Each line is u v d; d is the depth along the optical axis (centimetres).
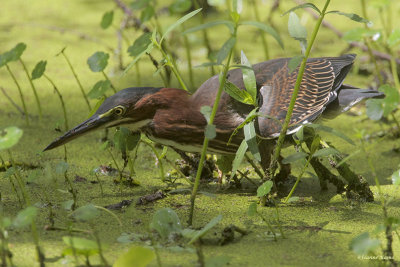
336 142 966
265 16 1446
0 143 544
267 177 722
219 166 772
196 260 590
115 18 1457
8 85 1159
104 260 548
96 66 812
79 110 1067
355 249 530
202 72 1219
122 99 739
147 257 546
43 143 938
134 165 880
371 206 743
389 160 897
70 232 618
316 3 1505
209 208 736
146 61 1269
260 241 641
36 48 1306
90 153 916
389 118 1046
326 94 762
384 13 1418
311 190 799
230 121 741
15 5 1556
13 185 749
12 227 656
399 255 608
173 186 809
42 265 561
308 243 638
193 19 1430
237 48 1297
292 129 727
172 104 746
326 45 1298
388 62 1165
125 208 729
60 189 783
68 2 1582
